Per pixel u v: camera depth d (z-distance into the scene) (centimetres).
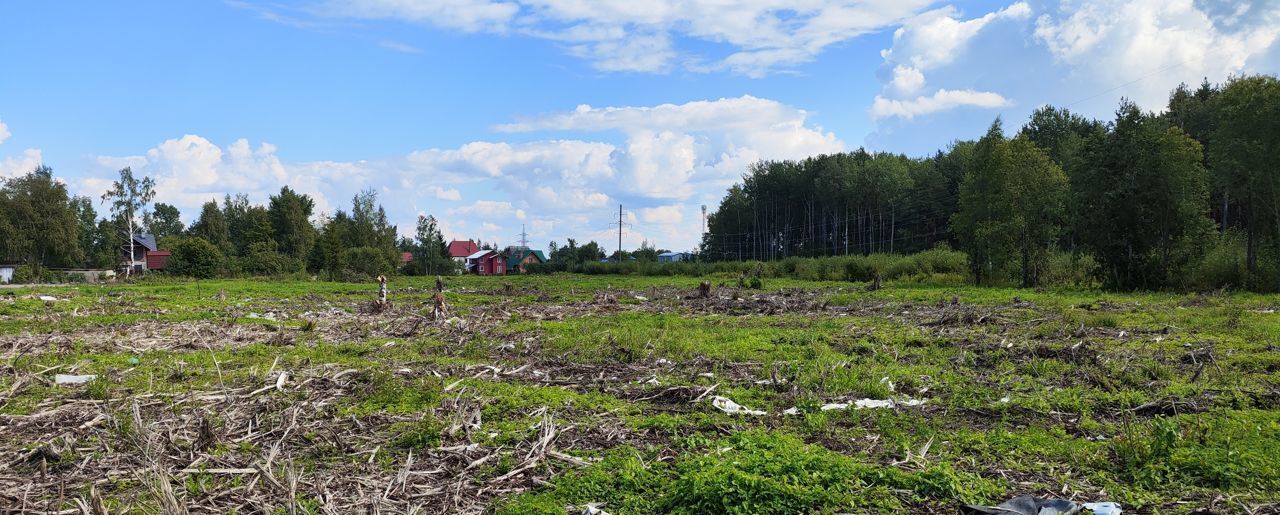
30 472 675
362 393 982
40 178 6906
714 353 1373
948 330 1720
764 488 572
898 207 7856
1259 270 3031
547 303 2938
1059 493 605
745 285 4272
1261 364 1200
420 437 754
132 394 985
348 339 1695
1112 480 633
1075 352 1305
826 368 1152
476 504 602
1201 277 3139
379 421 847
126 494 616
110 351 1427
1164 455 667
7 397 962
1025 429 816
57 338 1611
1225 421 806
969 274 4228
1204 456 660
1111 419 861
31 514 575
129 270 6006
